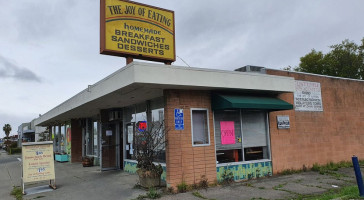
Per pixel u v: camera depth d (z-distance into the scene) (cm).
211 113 973
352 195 729
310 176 1088
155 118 1020
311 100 1295
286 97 1192
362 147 1474
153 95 974
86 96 1098
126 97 988
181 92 913
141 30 1051
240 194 817
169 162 857
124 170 1256
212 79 890
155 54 1072
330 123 1351
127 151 1259
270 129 1126
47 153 983
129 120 1235
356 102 1500
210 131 961
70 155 1866
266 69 1175
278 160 1126
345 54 2897
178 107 898
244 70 1168
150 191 805
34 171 952
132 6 1045
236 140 1035
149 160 904
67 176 1224
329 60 2934
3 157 2931
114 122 1338
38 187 998
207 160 937
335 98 1404
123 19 1017
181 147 884
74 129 1852
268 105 989
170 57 1109
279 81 1059
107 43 973
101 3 1002
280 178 1051
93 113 1541
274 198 770
